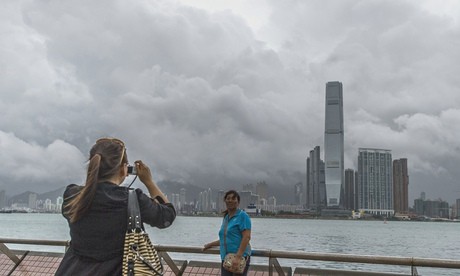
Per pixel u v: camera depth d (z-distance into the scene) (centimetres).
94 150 281
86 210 265
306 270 570
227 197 614
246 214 607
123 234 267
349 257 542
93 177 268
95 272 263
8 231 8819
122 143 289
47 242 688
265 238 8631
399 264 520
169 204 288
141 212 271
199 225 17325
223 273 601
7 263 718
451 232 15575
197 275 624
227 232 605
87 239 266
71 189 286
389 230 16862
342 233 12350
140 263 262
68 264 272
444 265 502
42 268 691
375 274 534
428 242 8338
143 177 291
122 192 272
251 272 605
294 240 7981
